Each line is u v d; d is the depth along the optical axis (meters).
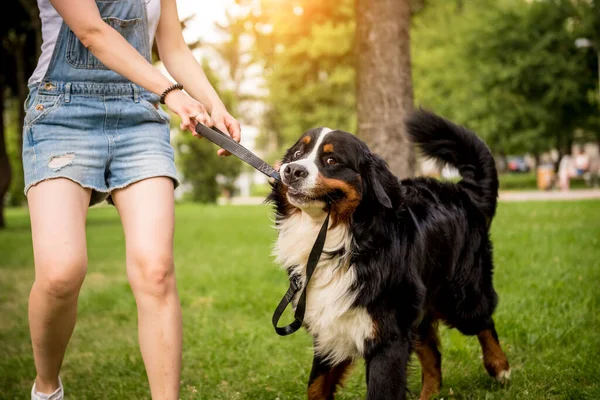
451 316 3.70
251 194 41.59
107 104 2.63
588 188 26.92
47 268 2.44
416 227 3.18
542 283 5.78
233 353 4.55
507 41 27.70
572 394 3.43
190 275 7.70
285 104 32.84
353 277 2.93
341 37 23.95
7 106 23.44
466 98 28.48
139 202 2.62
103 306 6.41
